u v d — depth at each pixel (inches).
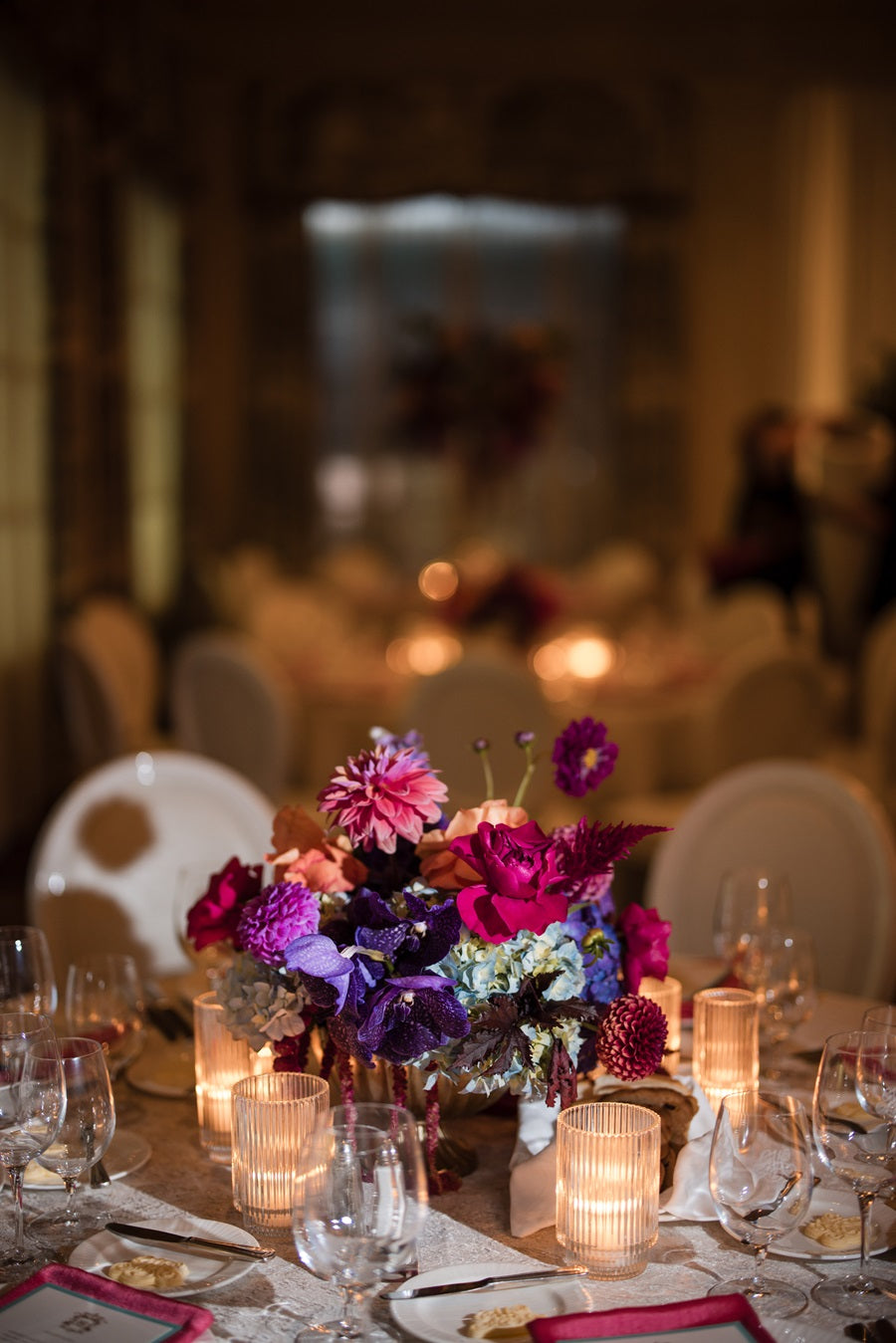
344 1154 39.8
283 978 49.8
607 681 172.4
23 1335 41.3
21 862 208.7
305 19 318.7
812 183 328.2
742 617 230.4
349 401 337.7
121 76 254.1
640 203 325.7
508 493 337.4
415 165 324.2
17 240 218.2
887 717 161.9
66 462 232.8
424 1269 46.5
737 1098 43.5
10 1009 62.1
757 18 319.6
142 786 92.0
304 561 331.9
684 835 91.3
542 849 49.1
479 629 197.2
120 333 255.8
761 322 334.0
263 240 325.1
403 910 49.2
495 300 335.6
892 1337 41.9
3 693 213.9
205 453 331.0
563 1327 40.6
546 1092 49.2
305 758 173.6
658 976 51.8
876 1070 45.6
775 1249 47.5
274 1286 45.3
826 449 273.0
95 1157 47.4
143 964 90.5
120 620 195.6
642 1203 45.1
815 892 87.0
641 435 331.0
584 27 321.1
